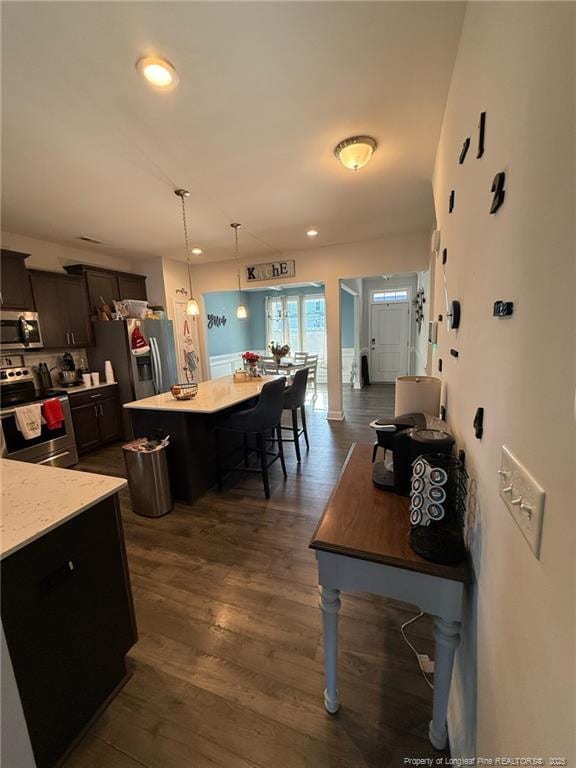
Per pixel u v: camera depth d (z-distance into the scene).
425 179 2.53
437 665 0.98
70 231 3.53
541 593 0.46
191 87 1.50
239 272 5.19
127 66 1.37
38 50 1.27
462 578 0.86
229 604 1.69
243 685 1.30
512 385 0.60
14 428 3.05
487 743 0.72
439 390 1.60
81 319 4.07
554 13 0.44
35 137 1.86
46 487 1.24
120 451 3.98
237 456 3.40
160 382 4.56
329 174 2.41
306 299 8.19
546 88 0.46
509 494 0.60
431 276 3.12
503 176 0.67
